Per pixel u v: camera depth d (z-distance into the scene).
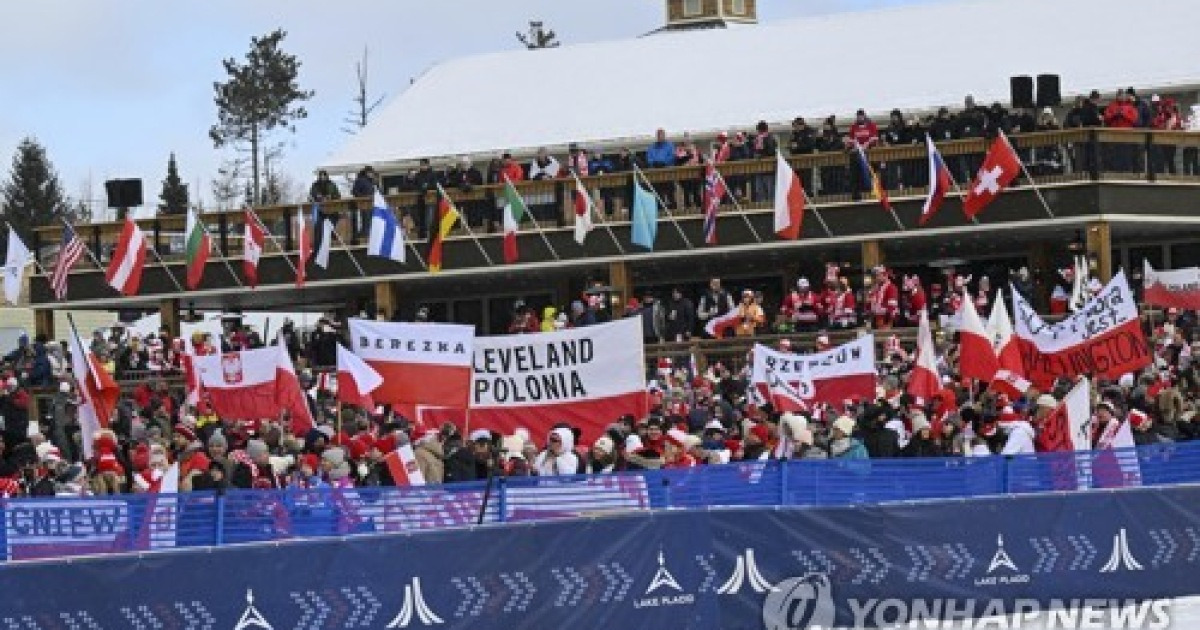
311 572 26.89
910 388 39.94
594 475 30.56
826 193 61.94
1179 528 35.97
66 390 47.50
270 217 67.81
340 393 35.03
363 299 71.25
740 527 31.08
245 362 37.97
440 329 34.94
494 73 83.06
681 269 67.69
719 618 30.83
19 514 25.78
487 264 65.38
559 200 64.69
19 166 160.62
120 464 35.22
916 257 66.75
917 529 32.97
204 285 68.31
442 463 34.59
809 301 57.78
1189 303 48.19
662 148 64.12
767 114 73.62
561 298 69.19
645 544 30.06
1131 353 39.53
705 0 91.25
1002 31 75.06
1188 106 68.75
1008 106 69.81
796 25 80.94
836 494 32.69
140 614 25.39
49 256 70.00
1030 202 59.81
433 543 28.00
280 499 27.75
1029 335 40.06
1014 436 37.28
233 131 162.62
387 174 77.81
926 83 72.81
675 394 43.25
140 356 60.31
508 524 28.70
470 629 28.33
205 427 39.66
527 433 34.59
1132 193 60.00
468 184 65.75
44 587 24.62
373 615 27.44
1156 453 36.25
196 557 25.89
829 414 38.75
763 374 40.31
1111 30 72.81
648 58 81.12
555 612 29.16
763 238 62.41
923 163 60.91
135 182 69.00
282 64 163.62
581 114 77.44
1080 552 34.72
